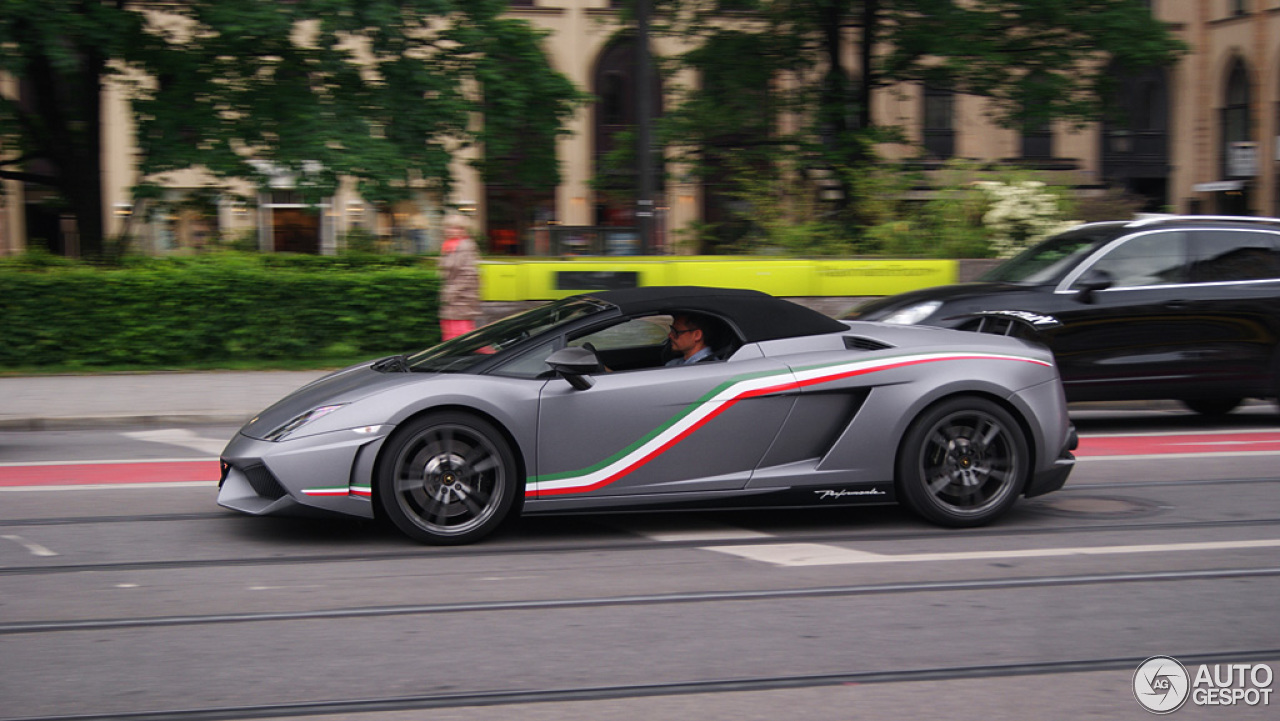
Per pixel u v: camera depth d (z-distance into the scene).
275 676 3.85
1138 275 9.20
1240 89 33.38
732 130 20.38
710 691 3.72
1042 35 19.42
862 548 5.60
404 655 4.05
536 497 5.60
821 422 5.88
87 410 10.41
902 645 4.17
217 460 8.20
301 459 5.41
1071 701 3.66
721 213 20.92
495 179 18.53
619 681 3.80
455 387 5.54
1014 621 4.46
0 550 5.57
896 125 19.72
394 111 15.73
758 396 5.78
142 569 5.21
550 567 5.24
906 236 15.71
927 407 5.93
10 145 17.48
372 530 5.94
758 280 13.84
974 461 6.01
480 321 13.46
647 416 5.68
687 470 5.74
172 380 12.41
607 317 5.93
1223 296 9.16
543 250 15.17
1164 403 11.41
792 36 20.02
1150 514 6.37
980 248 15.64
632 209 29.25
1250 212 26.86
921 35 19.00
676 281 13.64
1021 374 6.05
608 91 29.56
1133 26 18.81
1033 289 9.16
